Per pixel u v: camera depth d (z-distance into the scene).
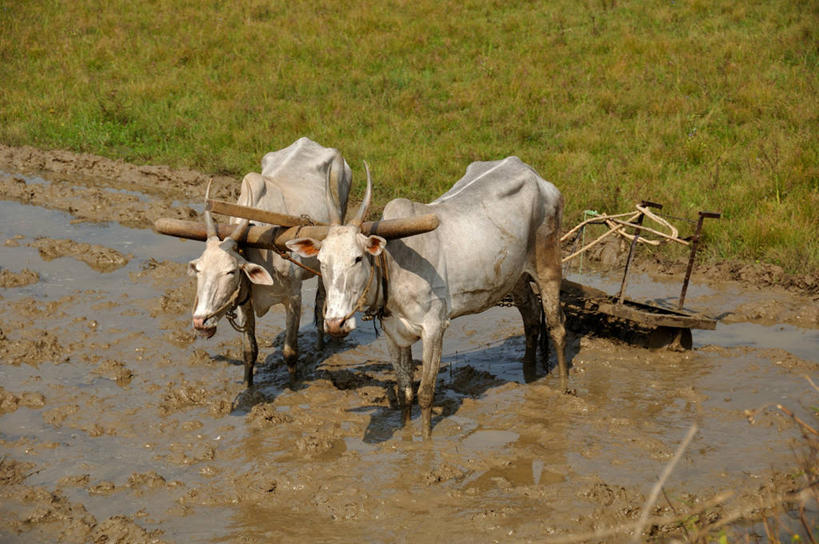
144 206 16.06
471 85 21.19
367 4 27.17
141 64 24.34
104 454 7.70
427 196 15.98
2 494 6.97
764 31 22.27
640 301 10.24
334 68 23.27
